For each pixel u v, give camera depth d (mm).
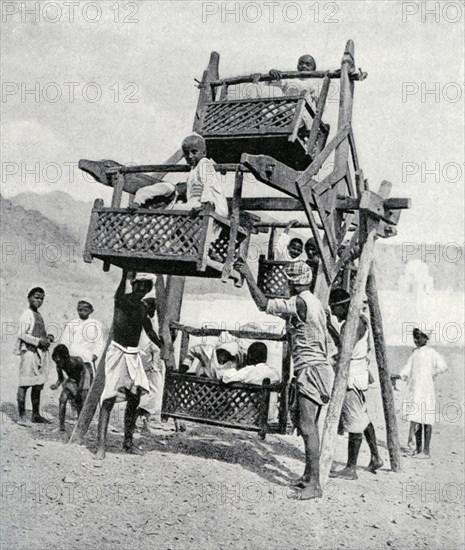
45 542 4355
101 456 5793
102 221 5566
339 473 6035
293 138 5723
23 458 5613
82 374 6848
